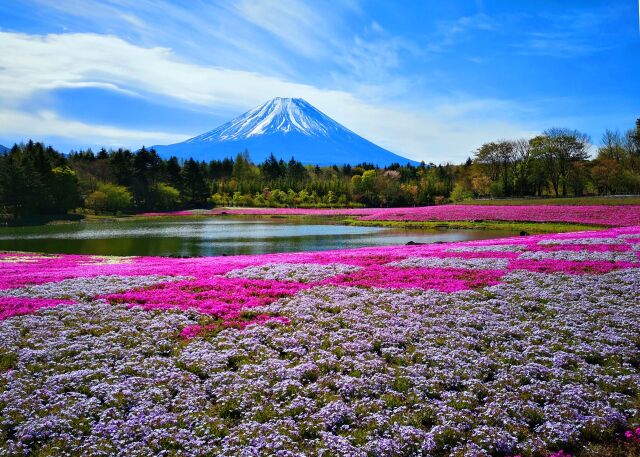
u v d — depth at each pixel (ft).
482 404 36.35
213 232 243.19
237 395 37.22
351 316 58.29
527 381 39.91
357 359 44.55
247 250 168.76
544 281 74.08
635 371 41.01
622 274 75.36
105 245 187.11
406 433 31.04
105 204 386.93
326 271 89.51
